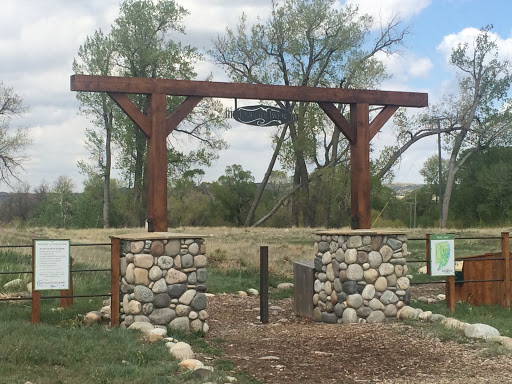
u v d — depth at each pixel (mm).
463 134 49938
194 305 9281
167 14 40406
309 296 11336
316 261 11289
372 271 10391
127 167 42438
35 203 76812
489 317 9984
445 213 50406
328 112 11062
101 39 40062
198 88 10227
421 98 11469
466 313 10602
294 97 10766
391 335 8719
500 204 55062
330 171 40000
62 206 62781
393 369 7012
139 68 41031
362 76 37375
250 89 10547
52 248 8914
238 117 10594
